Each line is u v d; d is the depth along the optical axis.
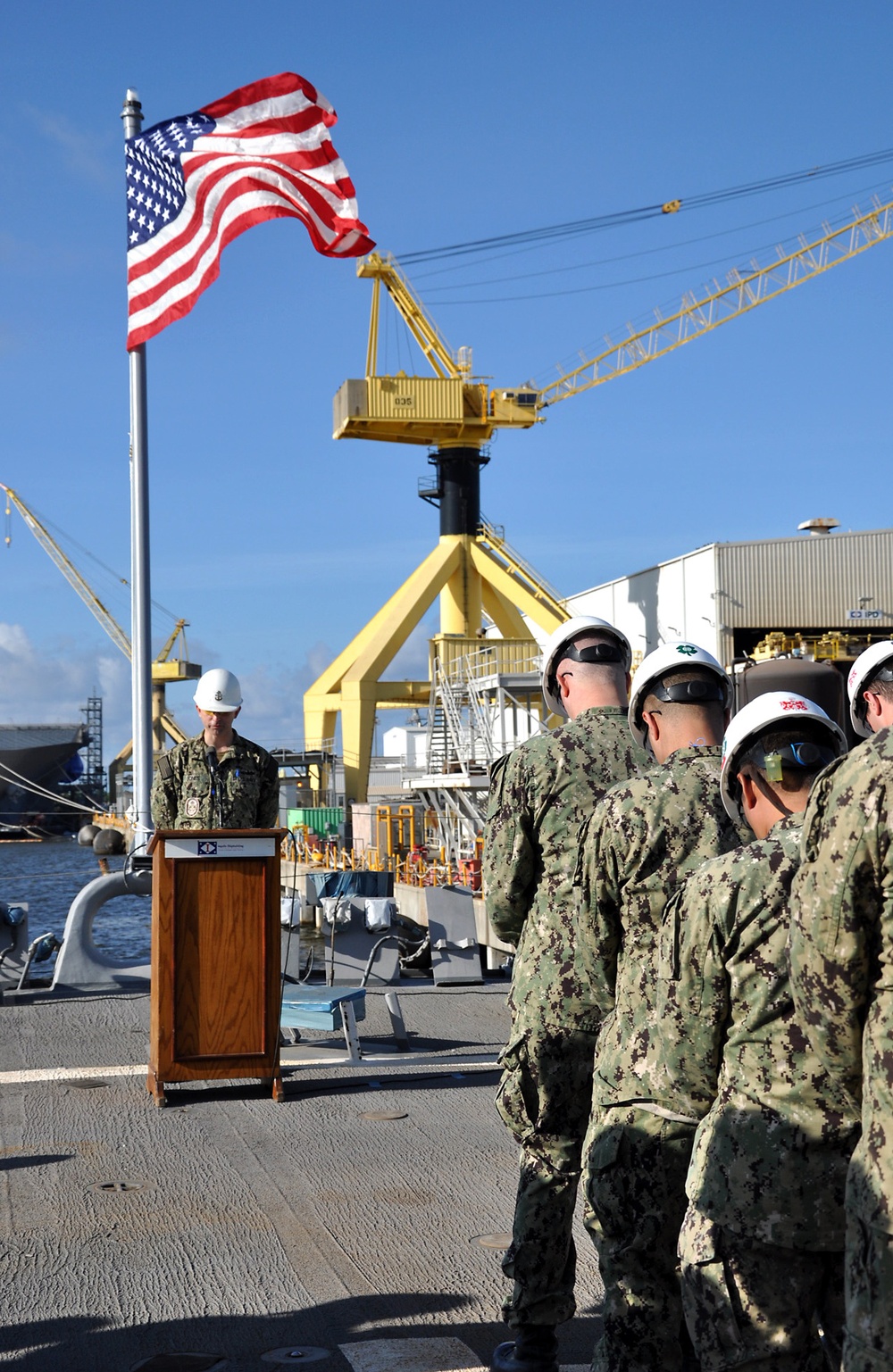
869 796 2.45
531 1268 3.99
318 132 14.11
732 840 3.64
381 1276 4.83
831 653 45.03
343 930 12.04
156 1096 7.32
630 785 3.75
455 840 43.75
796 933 2.58
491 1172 6.07
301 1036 9.50
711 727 3.91
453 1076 8.12
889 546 47.12
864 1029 2.52
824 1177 2.87
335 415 59.53
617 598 53.84
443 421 57.50
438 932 12.05
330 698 65.88
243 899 7.40
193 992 7.35
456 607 58.53
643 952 3.61
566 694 4.56
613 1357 3.40
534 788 4.20
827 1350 3.11
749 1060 3.00
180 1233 5.28
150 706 13.26
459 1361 4.10
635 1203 3.39
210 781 7.91
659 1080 3.28
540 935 4.16
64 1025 9.62
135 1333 4.33
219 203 13.97
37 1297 4.64
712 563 46.09
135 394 13.70
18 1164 6.23
